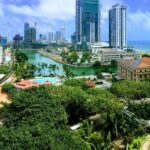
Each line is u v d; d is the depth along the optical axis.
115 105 127.25
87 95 138.62
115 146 107.88
